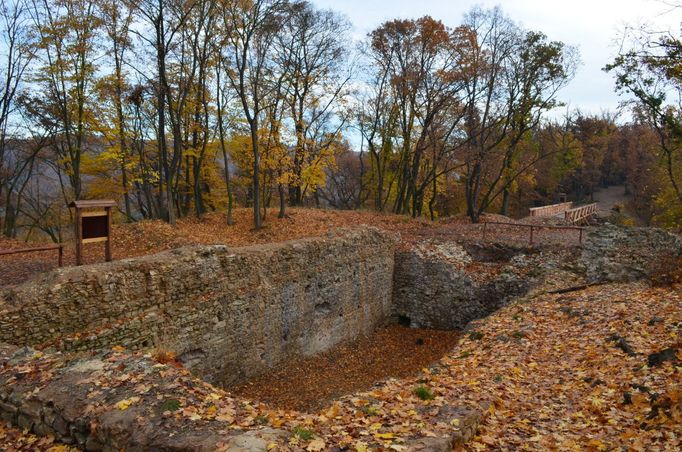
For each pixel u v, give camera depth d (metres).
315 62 25.80
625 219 32.44
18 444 5.39
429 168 32.53
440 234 22.05
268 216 23.38
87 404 5.32
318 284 14.93
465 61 23.73
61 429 5.32
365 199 39.25
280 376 13.08
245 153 23.67
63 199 28.97
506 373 8.23
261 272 12.70
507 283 17.45
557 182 45.66
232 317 11.88
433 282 18.75
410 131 27.69
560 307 11.72
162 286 10.27
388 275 19.03
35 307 8.23
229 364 11.85
